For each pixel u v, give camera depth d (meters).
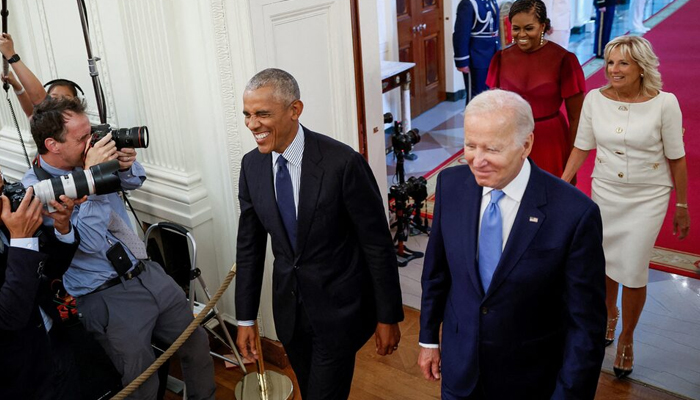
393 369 3.49
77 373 2.98
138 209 3.74
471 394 2.12
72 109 2.65
